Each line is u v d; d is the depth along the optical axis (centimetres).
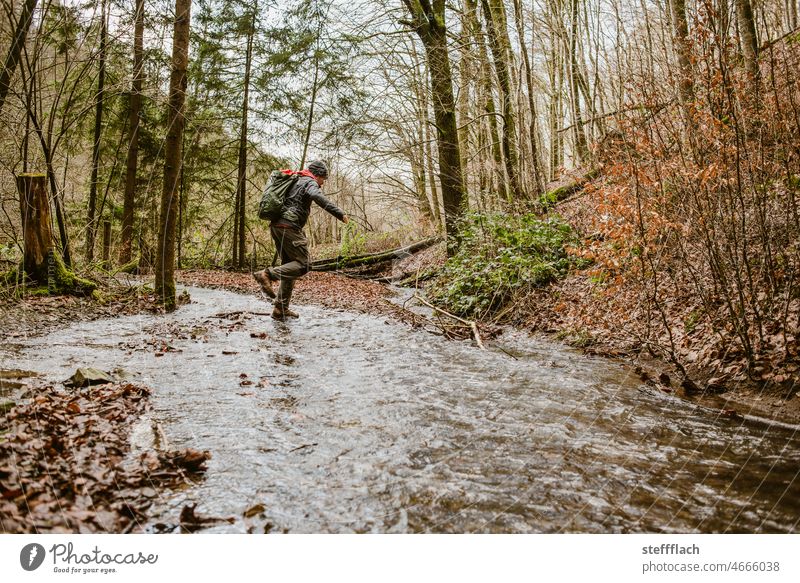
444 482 234
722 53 337
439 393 366
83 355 422
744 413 316
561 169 673
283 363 441
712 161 354
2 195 745
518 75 1144
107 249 1260
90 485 204
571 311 583
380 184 1512
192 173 1475
